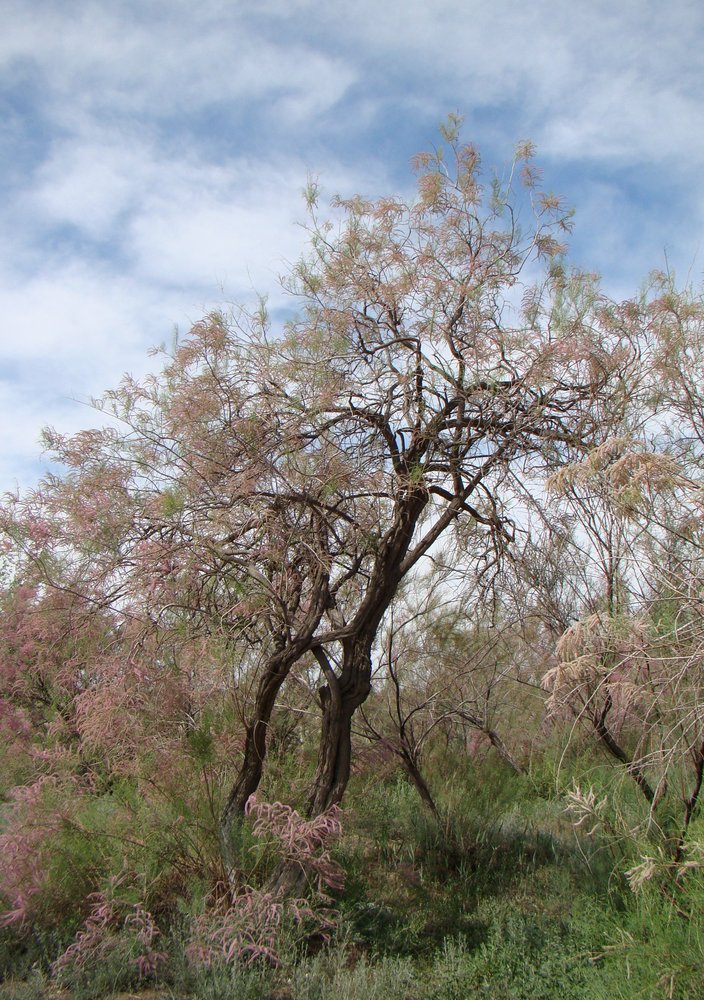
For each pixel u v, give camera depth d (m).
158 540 5.73
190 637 5.50
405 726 7.41
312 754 7.05
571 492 5.36
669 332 5.72
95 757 5.56
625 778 5.39
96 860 5.16
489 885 6.20
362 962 4.64
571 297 5.97
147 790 5.45
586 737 5.94
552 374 5.89
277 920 4.70
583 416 6.01
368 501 5.99
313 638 5.89
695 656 4.11
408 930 5.36
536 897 5.84
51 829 5.07
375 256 6.37
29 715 6.07
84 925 4.85
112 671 5.46
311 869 5.25
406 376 5.96
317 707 7.25
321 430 5.89
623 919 4.69
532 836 6.89
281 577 6.05
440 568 7.48
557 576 5.95
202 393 5.76
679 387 5.67
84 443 5.81
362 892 5.75
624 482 4.52
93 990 4.29
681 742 4.68
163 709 5.46
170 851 5.29
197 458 5.79
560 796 6.97
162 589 5.58
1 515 5.84
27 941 4.84
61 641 5.87
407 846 6.71
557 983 4.41
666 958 3.93
